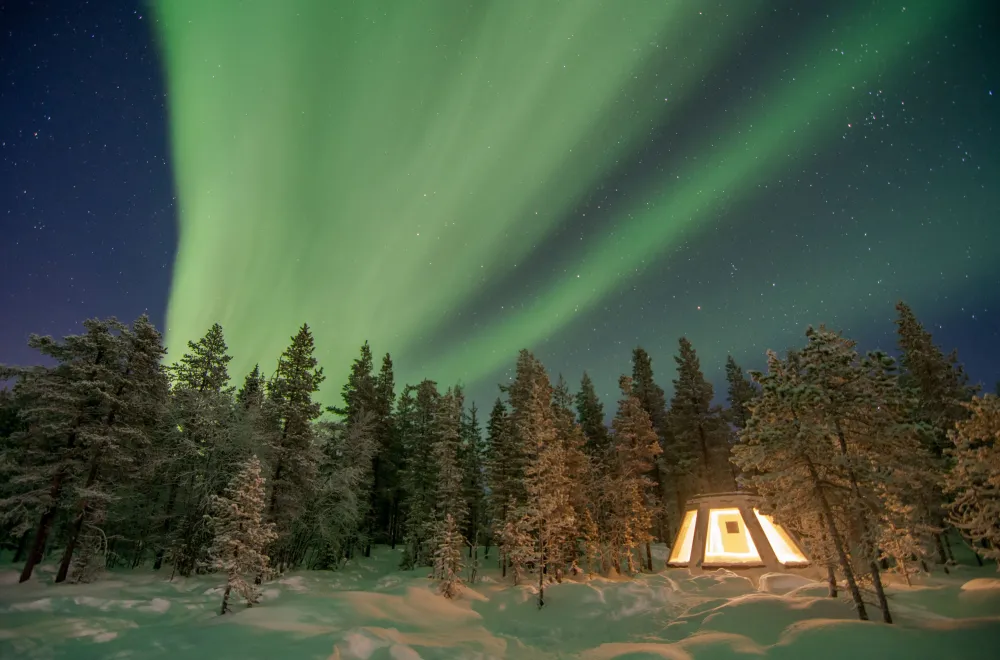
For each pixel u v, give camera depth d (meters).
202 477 26.19
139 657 10.95
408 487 35.84
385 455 39.78
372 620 16.05
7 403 23.22
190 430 27.56
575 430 32.06
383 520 41.78
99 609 15.59
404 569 31.77
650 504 33.53
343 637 12.07
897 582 19.27
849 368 14.44
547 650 15.09
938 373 29.89
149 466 24.88
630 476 31.53
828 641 11.20
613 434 33.97
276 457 27.42
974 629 10.80
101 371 22.83
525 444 24.77
